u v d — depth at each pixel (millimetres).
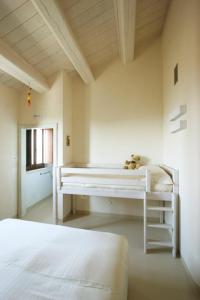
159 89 3543
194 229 1836
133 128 3662
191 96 1876
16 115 3602
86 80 3654
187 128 2014
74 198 3887
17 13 2068
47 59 3037
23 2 1948
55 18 2010
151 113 3582
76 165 3883
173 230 2354
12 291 1044
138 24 3033
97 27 2691
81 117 3904
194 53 1789
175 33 2494
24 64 2801
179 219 2396
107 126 3783
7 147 3348
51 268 1219
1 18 2066
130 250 2479
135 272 2035
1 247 1464
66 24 2129
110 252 1405
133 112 3660
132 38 2766
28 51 2674
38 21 2250
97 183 2967
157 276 1972
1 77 3033
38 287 1069
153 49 3564
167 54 3033
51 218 3596
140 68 3621
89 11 2350
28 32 2367
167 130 3113
